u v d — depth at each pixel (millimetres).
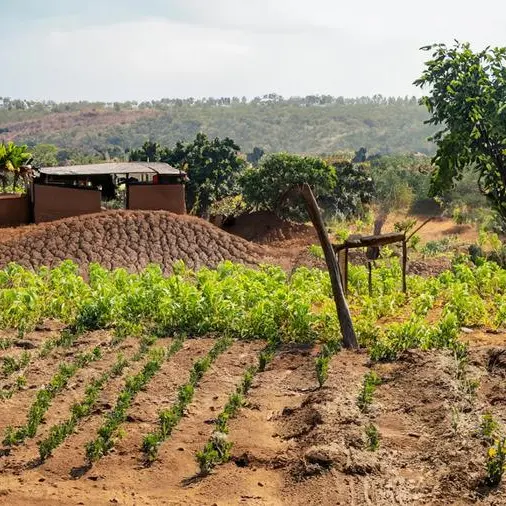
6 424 9891
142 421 9867
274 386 11461
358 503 7316
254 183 45844
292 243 40562
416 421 9461
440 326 13148
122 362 12328
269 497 7664
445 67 26344
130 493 7891
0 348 13500
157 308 15805
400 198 55156
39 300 16391
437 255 35156
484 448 8281
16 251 28453
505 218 28609
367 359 12523
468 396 9984
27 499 7730
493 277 20375
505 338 13938
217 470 8398
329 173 46719
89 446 8773
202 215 57281
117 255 29031
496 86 26250
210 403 10648
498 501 7172
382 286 18922
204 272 19203
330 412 9516
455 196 56969
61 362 12641
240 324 14742
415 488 7598
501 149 27109
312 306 18062
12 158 41219
